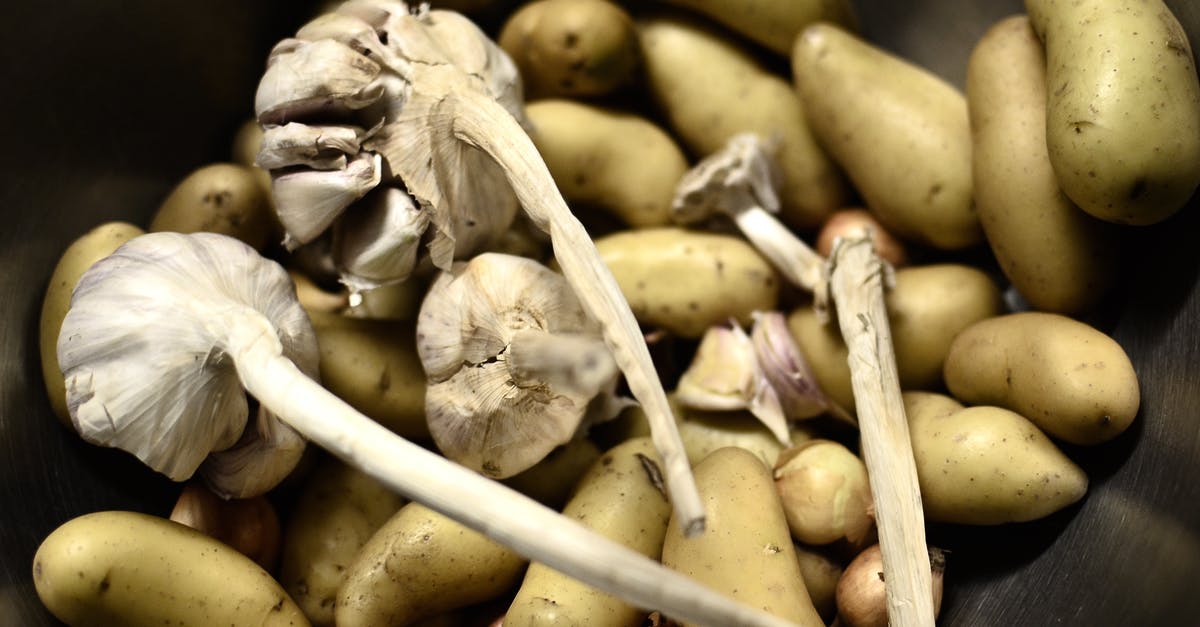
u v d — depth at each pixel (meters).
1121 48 0.37
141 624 0.36
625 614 0.37
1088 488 0.39
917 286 0.43
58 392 0.40
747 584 0.37
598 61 0.44
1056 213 0.40
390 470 0.33
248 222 0.43
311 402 0.34
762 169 0.45
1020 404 0.39
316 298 0.43
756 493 0.39
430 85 0.38
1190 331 0.38
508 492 0.33
